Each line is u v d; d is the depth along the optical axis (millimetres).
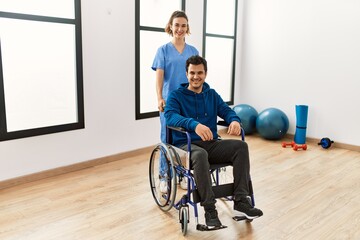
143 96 3488
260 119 4023
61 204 2299
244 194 1875
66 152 2908
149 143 3561
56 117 2863
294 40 4016
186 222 1888
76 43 2846
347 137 3719
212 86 4375
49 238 1878
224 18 4289
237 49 4492
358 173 2936
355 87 3594
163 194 2299
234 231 1956
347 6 3543
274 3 4141
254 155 3469
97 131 3104
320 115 3902
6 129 2539
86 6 2859
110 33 3061
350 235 1902
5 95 2553
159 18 3494
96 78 3023
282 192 2514
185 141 2082
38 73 2709
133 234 1924
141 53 3395
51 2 2693
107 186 2619
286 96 4184
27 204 2295
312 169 3039
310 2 3820
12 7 2494
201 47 3984
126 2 3131
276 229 1975
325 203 2324
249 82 4539
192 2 3758
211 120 2164
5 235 1904
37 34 2658
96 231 1954
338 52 3674
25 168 2668
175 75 2492
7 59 2527
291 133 4180
